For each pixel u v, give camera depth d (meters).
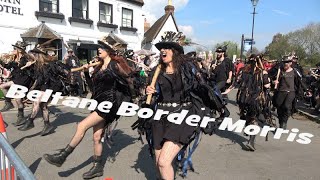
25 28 15.49
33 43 15.05
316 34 37.31
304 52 37.56
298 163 5.33
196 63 3.51
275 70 7.39
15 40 15.08
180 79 3.32
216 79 7.75
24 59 6.75
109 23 20.17
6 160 2.55
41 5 16.27
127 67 4.31
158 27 27.75
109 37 4.39
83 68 4.43
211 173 4.71
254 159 5.48
